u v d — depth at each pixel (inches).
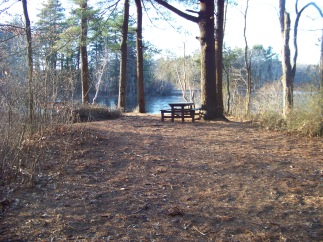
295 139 353.1
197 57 989.8
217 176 223.3
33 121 282.7
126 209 166.6
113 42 794.2
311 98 388.2
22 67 289.6
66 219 153.2
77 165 237.0
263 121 449.1
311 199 185.0
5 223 146.0
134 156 268.5
